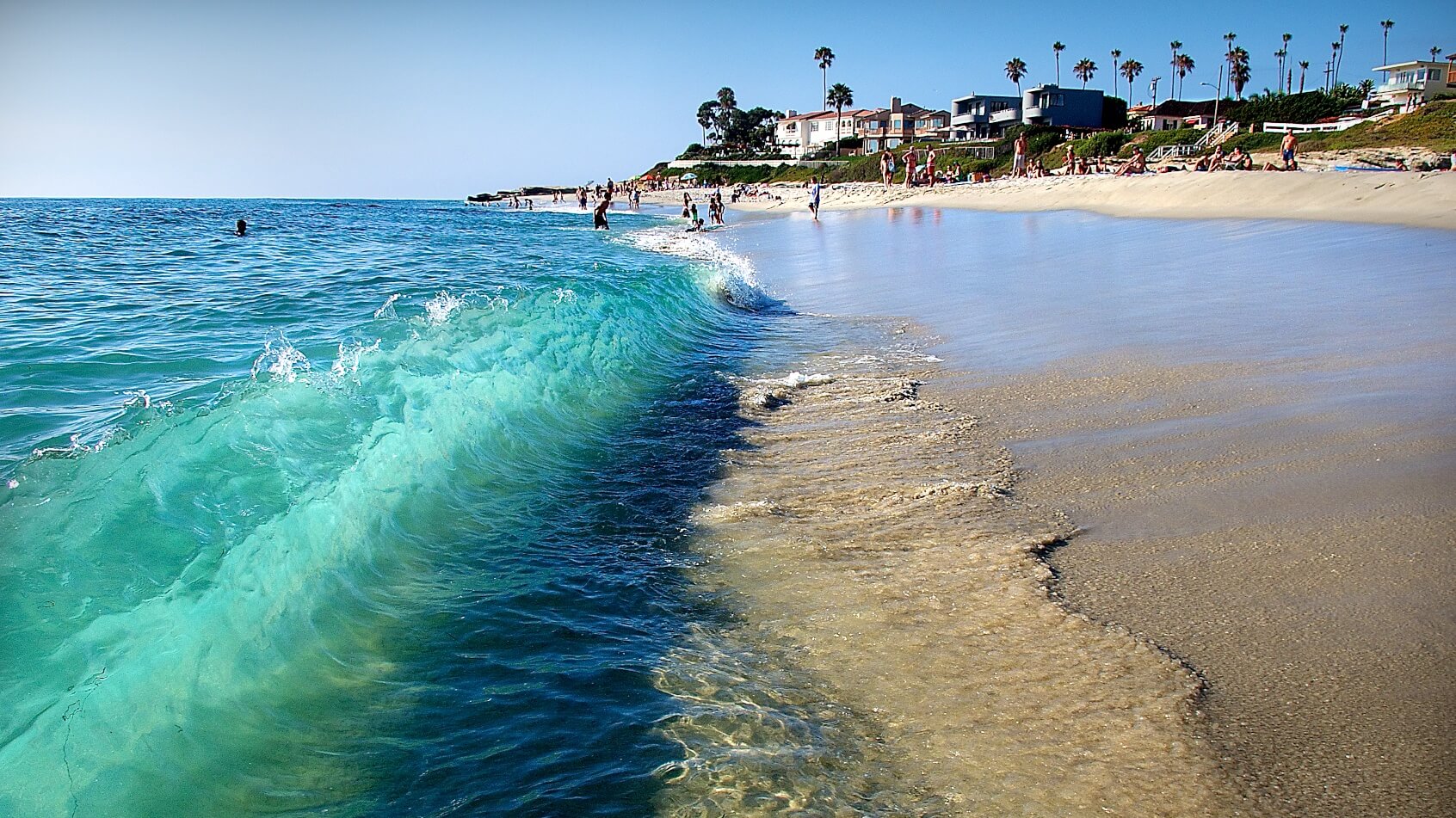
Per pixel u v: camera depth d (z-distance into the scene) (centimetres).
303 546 370
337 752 280
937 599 375
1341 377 650
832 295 1437
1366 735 274
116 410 643
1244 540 407
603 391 767
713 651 342
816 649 341
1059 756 273
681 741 286
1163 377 706
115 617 295
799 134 12381
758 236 3102
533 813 254
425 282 1589
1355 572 368
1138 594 369
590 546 446
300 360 671
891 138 10212
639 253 2445
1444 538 388
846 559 421
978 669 321
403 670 328
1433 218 1669
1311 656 315
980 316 1096
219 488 391
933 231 2645
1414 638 320
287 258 2289
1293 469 483
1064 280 1338
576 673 327
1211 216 2272
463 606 379
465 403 596
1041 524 448
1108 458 536
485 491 521
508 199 14725
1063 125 9025
